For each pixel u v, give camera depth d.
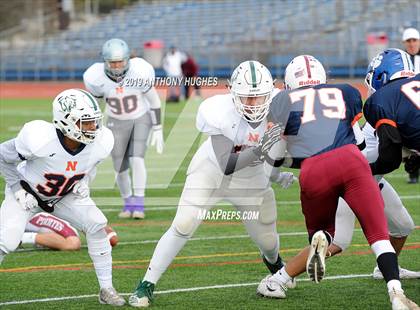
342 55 75.50
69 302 15.66
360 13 84.50
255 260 19.38
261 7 94.69
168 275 17.91
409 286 16.61
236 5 97.31
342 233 15.66
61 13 109.38
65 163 14.59
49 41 103.88
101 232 15.27
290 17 90.00
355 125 14.71
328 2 89.12
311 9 89.44
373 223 13.99
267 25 90.19
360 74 74.00
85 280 17.52
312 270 13.94
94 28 104.19
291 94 14.78
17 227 14.77
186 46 90.12
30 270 18.50
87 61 91.31
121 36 99.56
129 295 16.25
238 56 80.44
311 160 14.28
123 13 106.12
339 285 16.77
